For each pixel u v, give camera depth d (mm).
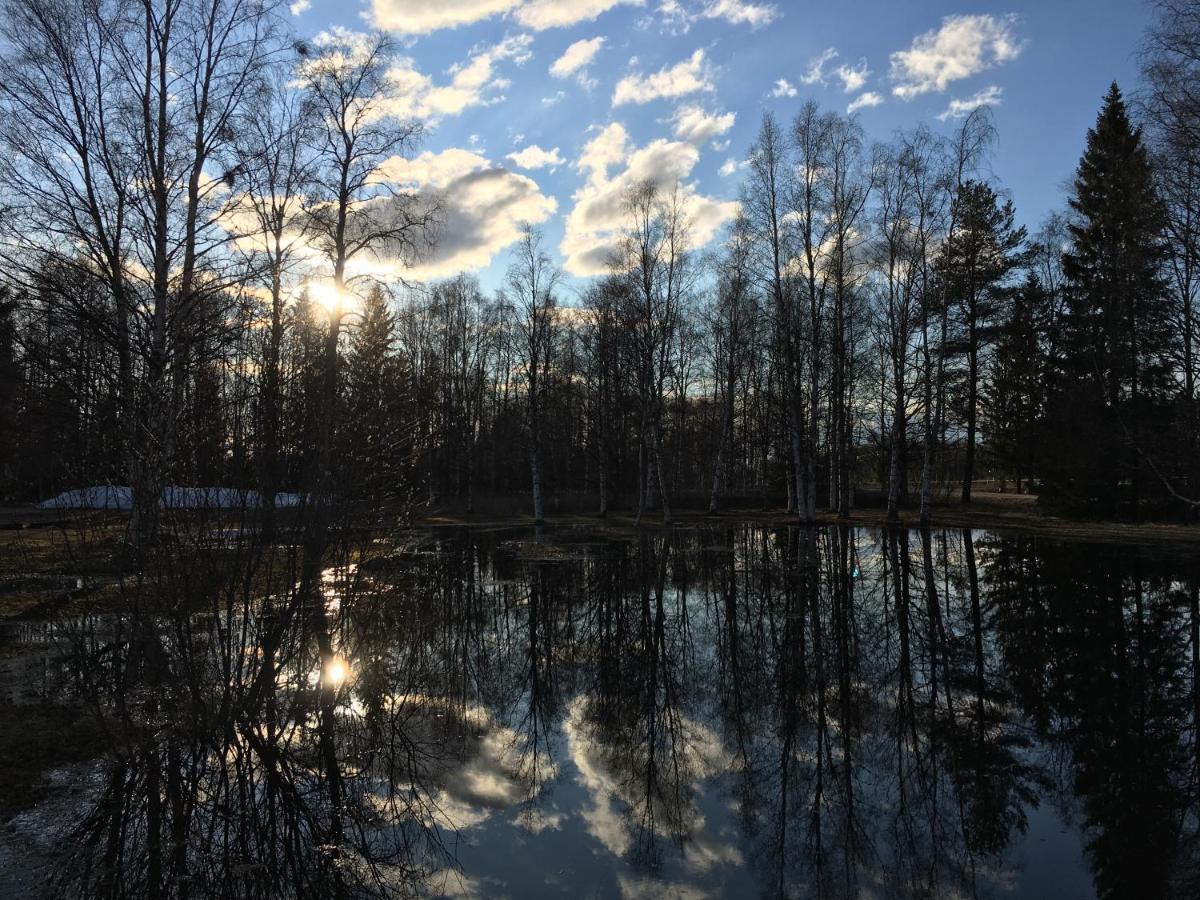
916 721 7188
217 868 4426
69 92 10672
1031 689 8102
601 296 33406
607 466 38469
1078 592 13195
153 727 6246
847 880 4305
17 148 10453
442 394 39906
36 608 7422
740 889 4230
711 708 7711
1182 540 19719
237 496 6316
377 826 5055
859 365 29406
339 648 8367
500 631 11344
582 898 4129
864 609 12461
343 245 16234
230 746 6289
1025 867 4465
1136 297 19188
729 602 13273
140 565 5922
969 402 30500
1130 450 21859
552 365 41094
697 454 46938
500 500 38312
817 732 6938
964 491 30578
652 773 6020
